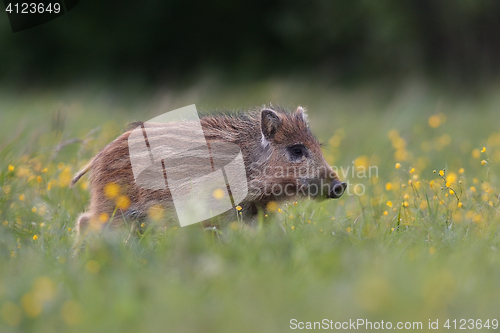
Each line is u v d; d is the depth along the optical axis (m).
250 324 5.96
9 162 12.11
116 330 5.88
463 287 6.77
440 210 10.48
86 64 46.06
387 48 42.31
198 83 36.84
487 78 39.56
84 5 45.22
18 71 45.72
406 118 22.92
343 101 32.62
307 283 6.86
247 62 45.06
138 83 42.50
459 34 41.09
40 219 10.59
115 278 6.82
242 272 7.05
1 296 6.66
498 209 10.11
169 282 6.94
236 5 45.97
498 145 18.16
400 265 7.46
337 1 42.81
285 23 44.12
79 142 14.55
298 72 43.62
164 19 46.09
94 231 9.02
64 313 6.07
